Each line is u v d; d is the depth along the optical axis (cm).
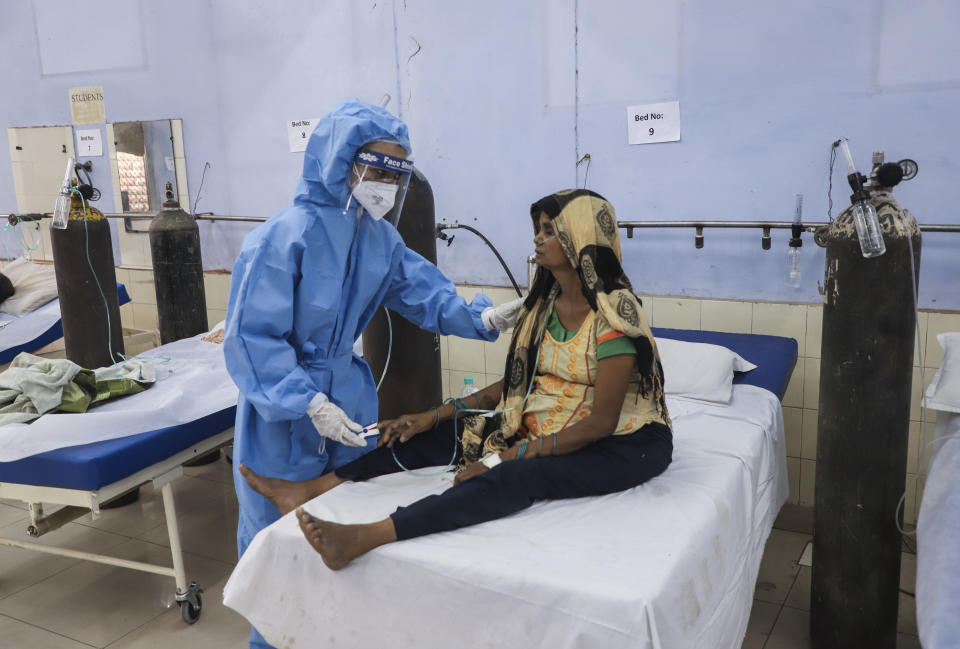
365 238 219
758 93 303
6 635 254
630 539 165
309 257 204
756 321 316
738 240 317
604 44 329
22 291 442
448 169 377
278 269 197
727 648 182
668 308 332
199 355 345
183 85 446
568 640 146
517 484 180
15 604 272
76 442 238
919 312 286
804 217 305
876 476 211
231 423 279
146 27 449
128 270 494
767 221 310
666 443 201
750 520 208
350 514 182
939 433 240
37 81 497
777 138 303
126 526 333
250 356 192
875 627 220
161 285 401
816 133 296
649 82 323
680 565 156
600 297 190
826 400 217
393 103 385
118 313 373
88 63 475
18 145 514
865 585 217
